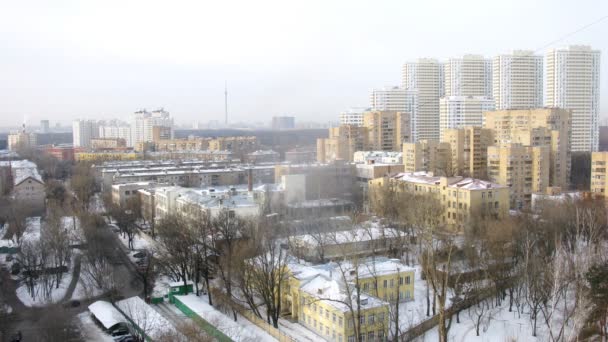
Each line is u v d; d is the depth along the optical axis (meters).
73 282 173.88
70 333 132.88
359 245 178.00
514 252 156.62
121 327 132.75
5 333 132.00
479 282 149.00
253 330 132.00
